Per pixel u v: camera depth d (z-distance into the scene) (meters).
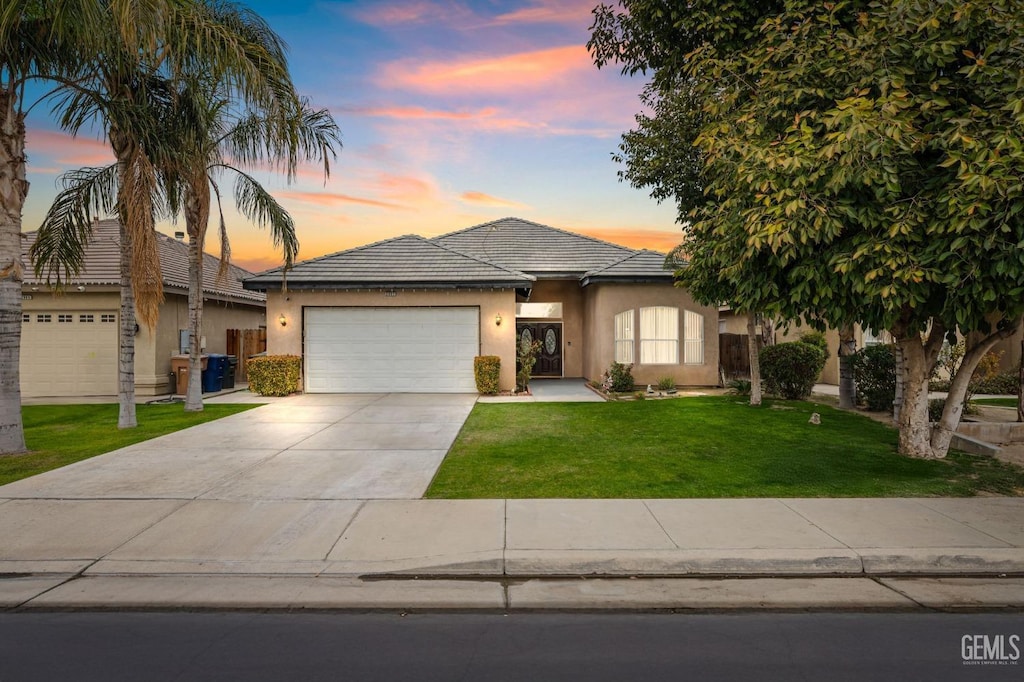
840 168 6.12
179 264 19.08
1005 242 5.53
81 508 6.19
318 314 16.11
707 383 17.45
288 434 10.19
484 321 16.02
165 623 4.00
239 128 12.48
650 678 3.30
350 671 3.39
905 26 6.51
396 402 14.22
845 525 5.55
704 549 4.98
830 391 17.25
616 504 6.24
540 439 9.62
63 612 4.16
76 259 10.92
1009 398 14.97
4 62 8.58
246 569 4.79
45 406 14.22
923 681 3.28
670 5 9.33
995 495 6.57
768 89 7.47
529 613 4.16
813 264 6.64
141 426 11.09
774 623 3.99
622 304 17.42
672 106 11.33
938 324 8.46
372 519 5.84
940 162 6.08
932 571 4.79
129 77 10.27
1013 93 5.92
